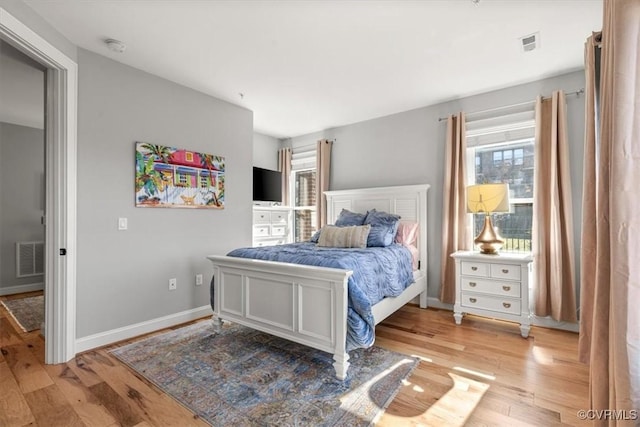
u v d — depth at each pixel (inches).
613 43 46.9
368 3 75.8
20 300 158.6
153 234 114.3
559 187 112.6
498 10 78.6
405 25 84.9
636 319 41.9
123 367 85.8
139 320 109.8
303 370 84.0
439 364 87.7
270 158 202.7
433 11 79.0
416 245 142.8
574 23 83.9
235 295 103.8
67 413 66.1
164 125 117.6
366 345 79.4
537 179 115.9
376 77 117.3
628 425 41.3
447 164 136.9
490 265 114.2
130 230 107.6
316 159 181.5
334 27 85.8
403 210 148.3
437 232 143.9
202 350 96.5
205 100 132.2
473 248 135.2
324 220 177.8
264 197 178.4
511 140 126.0
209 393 73.2
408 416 65.0
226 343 102.0
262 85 124.3
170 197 119.0
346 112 156.0
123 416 65.1
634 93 43.6
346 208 165.0
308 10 78.5
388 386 76.2
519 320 108.0
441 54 100.4
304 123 173.8
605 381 48.8
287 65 107.9
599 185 50.6
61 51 87.8
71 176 90.9
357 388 75.3
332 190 181.6
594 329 50.4
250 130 152.0
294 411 66.5
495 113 129.1
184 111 124.3
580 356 67.4
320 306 82.4
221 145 138.6
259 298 96.4
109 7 77.0
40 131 186.1
